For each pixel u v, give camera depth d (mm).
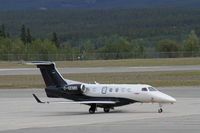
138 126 95250
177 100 150500
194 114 115375
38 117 116938
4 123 105562
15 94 181375
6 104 149500
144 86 124688
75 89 127000
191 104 138875
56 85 131000
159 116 112562
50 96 131250
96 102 123000
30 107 141125
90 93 127188
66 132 89438
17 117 117562
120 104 125250
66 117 115875
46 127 96875
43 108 138625
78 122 104625
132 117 111750
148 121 103188
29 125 100875
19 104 149125
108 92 126062
